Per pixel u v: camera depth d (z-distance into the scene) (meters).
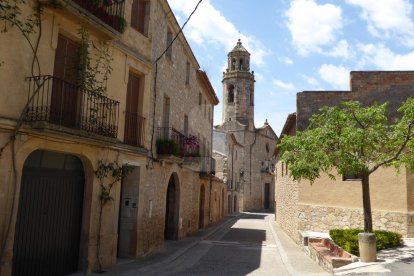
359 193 15.78
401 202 14.78
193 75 21.08
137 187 12.22
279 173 27.22
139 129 12.32
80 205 9.79
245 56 53.06
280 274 10.48
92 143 9.35
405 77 16.78
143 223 12.59
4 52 7.43
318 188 16.83
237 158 49.53
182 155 16.08
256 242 18.14
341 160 10.92
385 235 12.61
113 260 10.67
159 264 11.33
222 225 27.62
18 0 7.65
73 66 9.31
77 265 9.62
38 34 8.16
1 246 7.25
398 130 10.86
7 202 7.38
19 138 7.62
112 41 10.64
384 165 11.86
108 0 10.03
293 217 18.70
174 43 16.48
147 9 13.13
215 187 30.03
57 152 8.98
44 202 8.62
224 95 52.91
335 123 11.45
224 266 11.66
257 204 52.44
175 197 17.39
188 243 16.44
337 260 10.09
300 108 17.55
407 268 9.45
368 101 16.92
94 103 9.35
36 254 8.33
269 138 56.31
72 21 9.03
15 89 7.61
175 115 16.80
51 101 8.38
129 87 12.22
